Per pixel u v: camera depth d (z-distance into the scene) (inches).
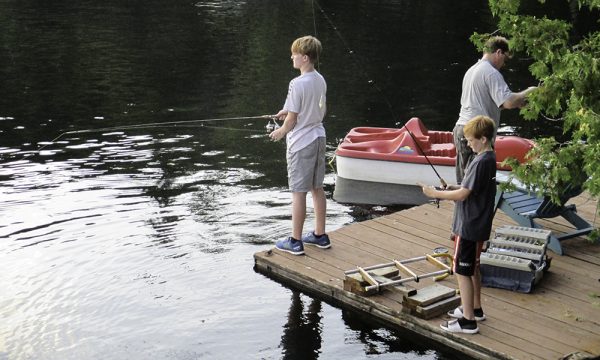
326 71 608.7
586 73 192.7
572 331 221.0
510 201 286.2
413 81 581.6
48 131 454.9
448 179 369.1
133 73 589.0
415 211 316.2
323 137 268.4
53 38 697.0
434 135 387.5
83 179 377.7
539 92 201.5
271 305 253.6
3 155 411.2
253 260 286.5
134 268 280.4
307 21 796.0
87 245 299.9
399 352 225.9
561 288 246.8
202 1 895.7
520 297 241.1
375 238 288.5
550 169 204.5
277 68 609.3
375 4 892.6
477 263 220.1
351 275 250.1
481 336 219.1
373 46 693.3
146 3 874.1
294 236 275.0
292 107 258.8
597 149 188.5
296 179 268.1
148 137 447.2
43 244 300.5
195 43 690.8
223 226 320.5
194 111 499.2
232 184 373.7
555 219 303.0
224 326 241.1
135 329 239.5
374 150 383.9
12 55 633.6
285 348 229.1
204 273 276.4
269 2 897.5
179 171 392.2
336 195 365.7
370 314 243.8
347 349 228.1
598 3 211.5
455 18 820.6
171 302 255.6
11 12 803.4
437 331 225.5
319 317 245.9
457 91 556.1
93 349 227.6
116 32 726.5
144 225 320.8
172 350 227.8
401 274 259.1
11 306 251.6
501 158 358.9
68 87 548.1
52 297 258.4
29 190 360.8
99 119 479.2
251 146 434.9
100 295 260.1
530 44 211.6
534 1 885.8
